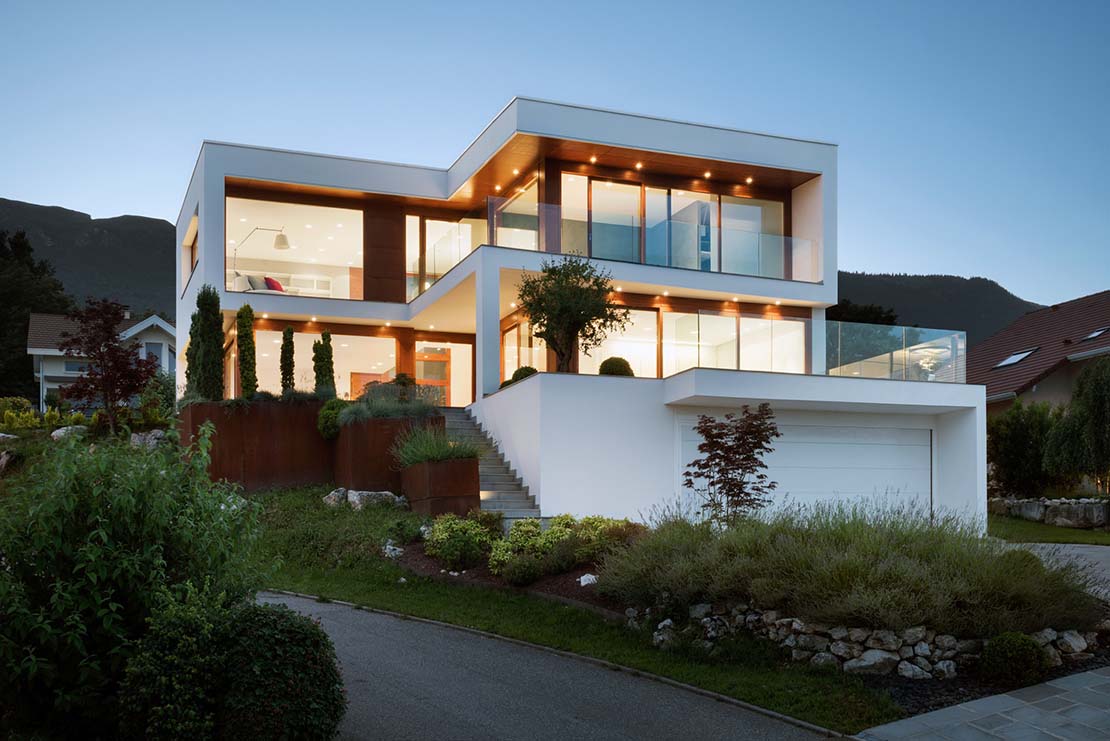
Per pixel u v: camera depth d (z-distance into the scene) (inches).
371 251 960.3
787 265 915.4
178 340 1058.1
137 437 723.4
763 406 511.8
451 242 896.3
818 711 294.2
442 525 538.6
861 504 532.7
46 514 254.2
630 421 683.4
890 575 343.6
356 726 277.6
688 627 379.6
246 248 920.3
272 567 308.5
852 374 790.5
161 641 245.1
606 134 832.3
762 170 912.3
